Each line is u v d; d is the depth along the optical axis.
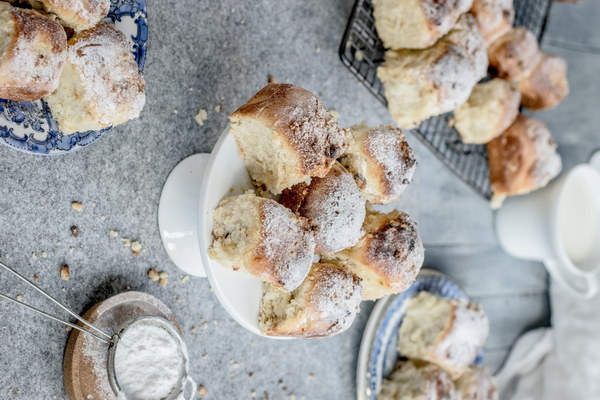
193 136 0.85
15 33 0.64
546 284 1.19
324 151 0.74
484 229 1.12
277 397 0.92
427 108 0.91
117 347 0.73
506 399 1.14
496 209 1.12
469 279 1.10
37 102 0.71
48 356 0.76
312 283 0.76
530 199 1.08
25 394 0.75
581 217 1.10
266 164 0.75
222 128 0.87
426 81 0.89
